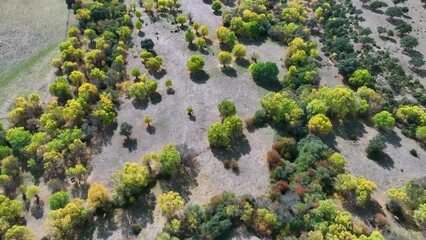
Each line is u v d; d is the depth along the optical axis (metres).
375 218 83.06
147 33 139.50
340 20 142.00
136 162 95.81
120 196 85.31
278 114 103.50
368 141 101.75
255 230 81.31
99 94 111.94
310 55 127.38
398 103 111.06
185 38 133.62
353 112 106.69
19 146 94.81
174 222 78.25
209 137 98.06
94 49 130.00
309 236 76.69
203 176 93.25
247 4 147.25
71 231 82.19
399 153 99.25
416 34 142.25
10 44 133.50
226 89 117.56
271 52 132.62
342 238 75.69
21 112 102.75
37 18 146.00
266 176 93.19
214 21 147.12
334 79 121.50
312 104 103.81
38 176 93.06
